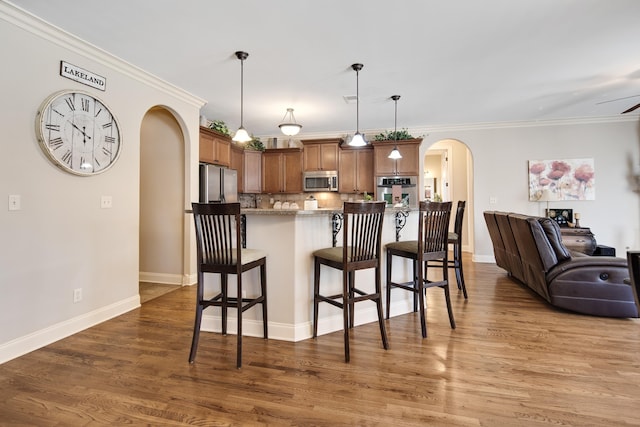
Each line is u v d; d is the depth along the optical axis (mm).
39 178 2434
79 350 2361
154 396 1798
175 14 2361
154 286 4113
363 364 2150
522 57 3119
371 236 2391
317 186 6125
